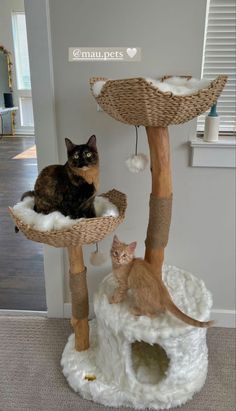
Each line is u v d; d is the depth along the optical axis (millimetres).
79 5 1300
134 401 1241
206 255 1632
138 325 1173
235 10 1354
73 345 1477
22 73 6938
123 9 1297
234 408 1275
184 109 962
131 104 966
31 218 1091
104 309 1245
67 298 1765
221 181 1504
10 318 1779
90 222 1039
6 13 6445
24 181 4125
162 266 1473
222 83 981
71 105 1436
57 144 1492
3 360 1504
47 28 1310
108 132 1466
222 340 1615
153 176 1204
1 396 1329
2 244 2713
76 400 1312
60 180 1127
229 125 1552
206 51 1430
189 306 1288
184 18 1296
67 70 1388
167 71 1366
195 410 1266
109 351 1264
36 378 1411
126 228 1608
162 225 1255
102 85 1062
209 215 1563
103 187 1547
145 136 1459
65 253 1675
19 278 2229
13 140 6781
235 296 1684
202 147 1425
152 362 1374
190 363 1247
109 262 1661
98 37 1338
